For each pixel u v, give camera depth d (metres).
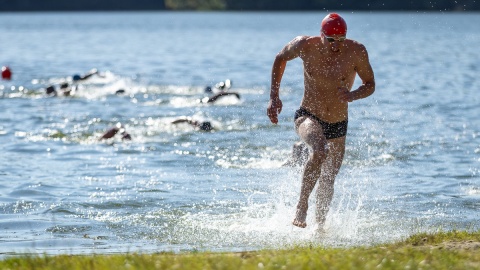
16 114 32.66
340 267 10.77
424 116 31.89
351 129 28.42
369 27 140.62
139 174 21.61
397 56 69.75
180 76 52.31
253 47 86.44
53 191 19.55
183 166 22.62
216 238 15.12
